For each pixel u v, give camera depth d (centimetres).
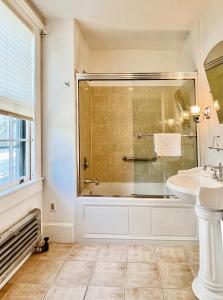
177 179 178
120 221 238
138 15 242
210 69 221
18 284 169
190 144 271
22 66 208
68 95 245
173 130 289
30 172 228
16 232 178
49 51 246
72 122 244
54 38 245
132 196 249
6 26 181
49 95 246
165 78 265
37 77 235
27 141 225
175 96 291
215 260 149
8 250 165
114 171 311
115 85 298
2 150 184
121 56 343
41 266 193
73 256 211
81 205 241
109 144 315
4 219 173
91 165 306
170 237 234
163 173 294
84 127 278
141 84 291
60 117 245
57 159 245
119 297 154
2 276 158
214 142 217
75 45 253
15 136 207
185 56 312
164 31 280
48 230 242
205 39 235
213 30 214
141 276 178
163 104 301
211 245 149
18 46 200
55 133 245
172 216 233
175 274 181
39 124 241
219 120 204
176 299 152
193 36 266
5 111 178
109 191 280
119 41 309
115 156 313
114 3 219
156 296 155
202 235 155
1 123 183
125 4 221
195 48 260
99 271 186
